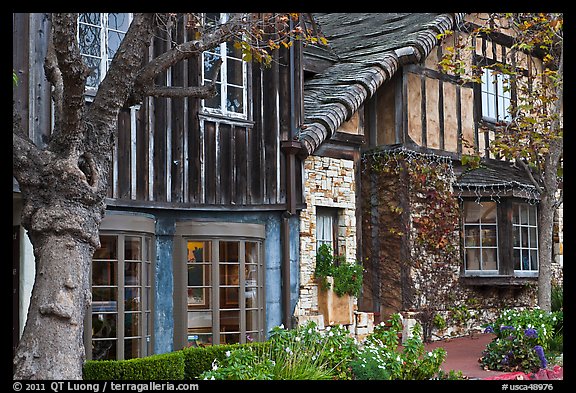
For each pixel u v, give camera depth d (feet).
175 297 35.55
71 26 21.84
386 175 49.06
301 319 39.73
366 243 49.65
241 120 38.17
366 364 28.73
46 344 21.71
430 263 49.29
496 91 55.11
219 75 37.55
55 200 22.62
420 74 50.03
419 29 48.52
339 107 42.14
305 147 39.99
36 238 22.72
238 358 26.37
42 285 22.20
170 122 35.50
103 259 32.22
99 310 31.83
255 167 38.65
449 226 50.42
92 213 23.17
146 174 34.32
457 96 52.26
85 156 23.56
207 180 36.70
